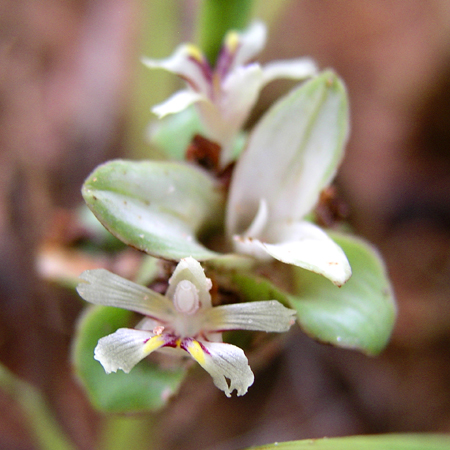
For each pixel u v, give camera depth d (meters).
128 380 0.11
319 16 0.25
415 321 0.20
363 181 0.23
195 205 0.11
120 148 0.21
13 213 0.18
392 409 0.19
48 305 0.16
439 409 0.19
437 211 0.23
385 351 0.20
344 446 0.10
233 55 0.12
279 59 0.24
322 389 0.20
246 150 0.11
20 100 0.22
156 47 0.16
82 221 0.14
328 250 0.10
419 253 0.22
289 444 0.10
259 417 0.19
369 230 0.23
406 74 0.24
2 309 0.17
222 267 0.11
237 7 0.13
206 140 0.12
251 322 0.10
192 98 0.11
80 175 0.21
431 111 0.23
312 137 0.11
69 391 0.18
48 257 0.14
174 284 0.10
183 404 0.13
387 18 0.25
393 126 0.24
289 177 0.11
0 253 0.17
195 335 0.10
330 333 0.11
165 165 0.11
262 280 0.11
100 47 0.23
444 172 0.23
